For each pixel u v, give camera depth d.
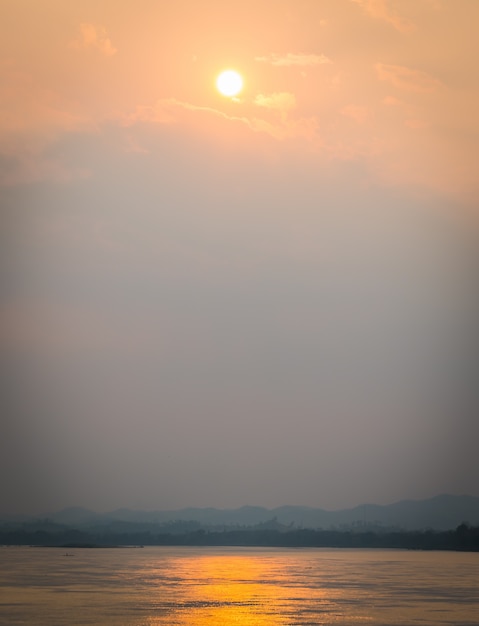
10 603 79.88
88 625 64.75
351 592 92.94
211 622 67.00
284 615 71.56
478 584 104.94
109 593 90.69
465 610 75.19
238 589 96.88
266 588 98.56
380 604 80.06
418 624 66.31
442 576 122.00
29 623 65.75
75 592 91.75
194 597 86.56
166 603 80.31
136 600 83.06
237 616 70.75
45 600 82.75
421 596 88.38
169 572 131.75
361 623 66.69
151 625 64.94
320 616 70.94
